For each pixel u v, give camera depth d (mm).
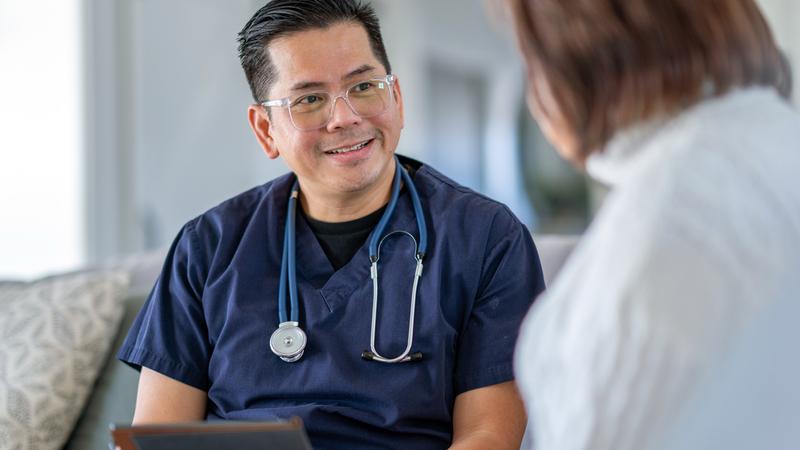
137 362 1480
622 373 737
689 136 787
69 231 3150
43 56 3135
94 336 1770
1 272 3098
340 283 1431
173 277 1522
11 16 3100
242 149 3475
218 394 1437
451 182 1550
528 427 1420
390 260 1439
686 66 775
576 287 801
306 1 1430
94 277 1842
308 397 1385
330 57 1416
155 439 1016
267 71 1459
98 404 1752
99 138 3160
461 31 3979
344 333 1395
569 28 797
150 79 3305
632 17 778
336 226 1490
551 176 3881
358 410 1359
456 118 3998
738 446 774
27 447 1668
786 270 751
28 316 1784
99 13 3158
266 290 1460
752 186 760
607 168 846
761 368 763
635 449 740
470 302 1404
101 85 3164
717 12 780
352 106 1418
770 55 812
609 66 791
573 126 824
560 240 1698
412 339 1367
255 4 3393
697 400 745
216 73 3420
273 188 1565
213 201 3439
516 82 3932
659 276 729
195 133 3400
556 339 799
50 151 3141
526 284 1409
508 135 3955
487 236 1432
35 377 1709
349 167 1429
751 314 731
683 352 717
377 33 1484
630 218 767
